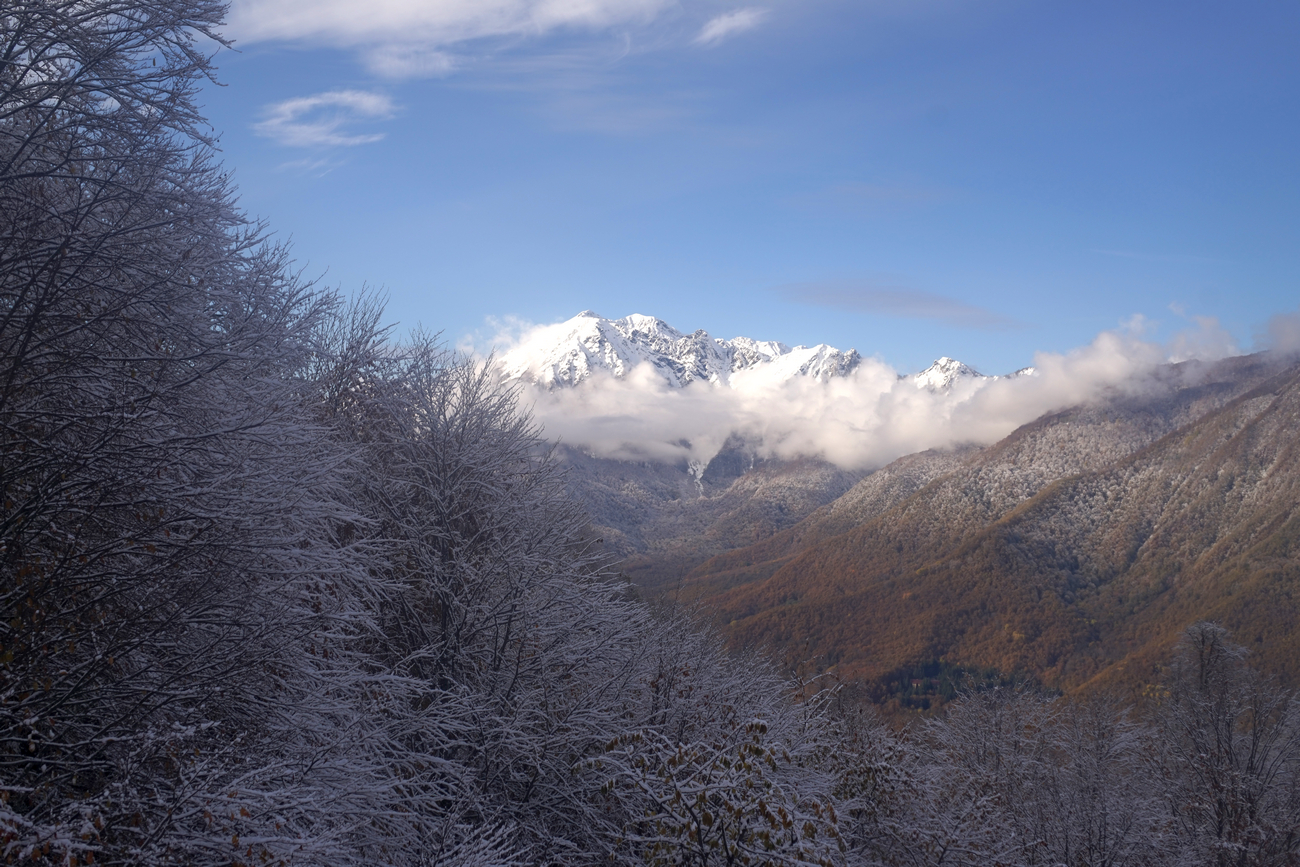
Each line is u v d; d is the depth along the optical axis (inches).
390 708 339.3
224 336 270.5
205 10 270.5
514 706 398.0
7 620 211.2
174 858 183.8
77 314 233.3
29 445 221.8
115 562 227.0
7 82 240.5
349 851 256.4
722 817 263.6
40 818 191.5
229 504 238.5
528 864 314.8
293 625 250.2
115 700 216.5
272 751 252.5
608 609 450.9
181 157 270.5
